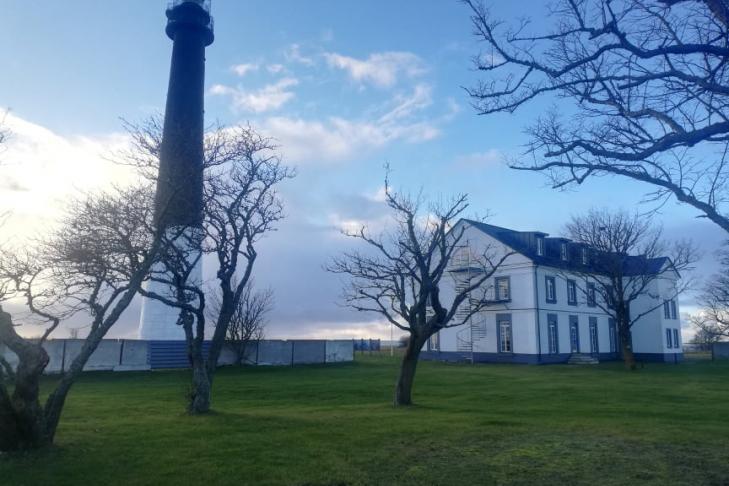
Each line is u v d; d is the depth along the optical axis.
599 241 41.00
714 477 8.77
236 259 16.83
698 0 6.85
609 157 7.50
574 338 48.25
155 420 14.09
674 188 7.37
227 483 8.45
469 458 10.02
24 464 9.21
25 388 10.02
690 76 6.83
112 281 13.44
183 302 16.23
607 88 7.64
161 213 13.62
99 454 10.02
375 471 9.17
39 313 11.38
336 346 45.31
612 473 9.04
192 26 38.50
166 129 21.44
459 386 26.00
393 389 24.67
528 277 44.22
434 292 18.95
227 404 19.50
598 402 19.66
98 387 24.97
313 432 12.25
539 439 11.64
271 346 41.91
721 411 17.09
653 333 51.91
